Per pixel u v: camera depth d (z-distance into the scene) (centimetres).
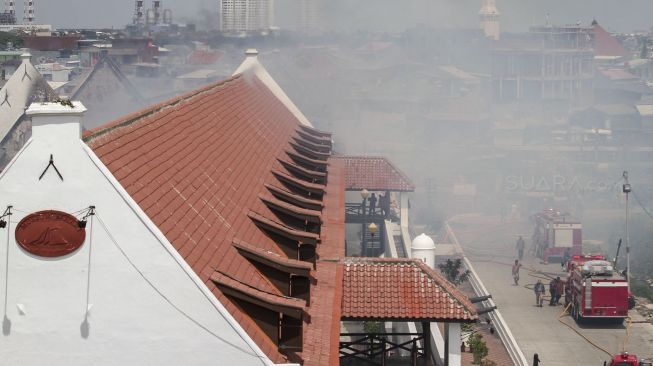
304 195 6712
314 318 4562
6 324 3816
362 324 7288
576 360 7938
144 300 3828
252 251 4597
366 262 5394
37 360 3834
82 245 3809
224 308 3844
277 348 4091
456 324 5266
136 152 4388
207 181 5069
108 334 3831
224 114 6888
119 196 3806
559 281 9719
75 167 3791
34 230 3791
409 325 6475
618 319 8906
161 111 5331
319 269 5331
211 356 3844
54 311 3822
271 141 7744
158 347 3834
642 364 7406
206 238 4372
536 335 8625
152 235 3819
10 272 3806
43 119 3766
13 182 3781
